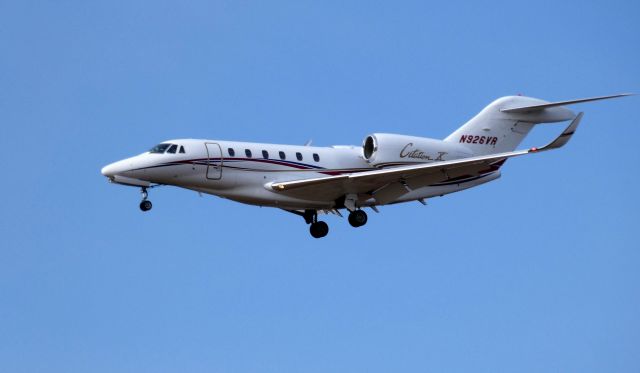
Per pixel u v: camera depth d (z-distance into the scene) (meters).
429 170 101.62
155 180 101.69
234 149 104.19
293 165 107.06
